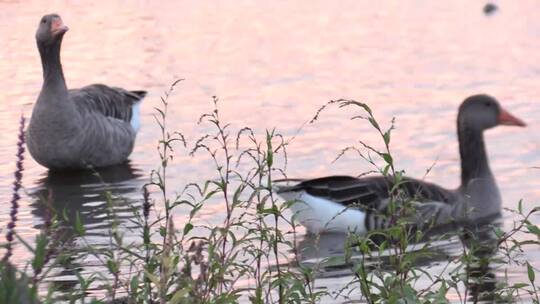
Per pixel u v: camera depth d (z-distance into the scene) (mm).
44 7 28969
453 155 16281
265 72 21781
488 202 14156
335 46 24016
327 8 28266
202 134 17562
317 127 17766
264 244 12188
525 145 16797
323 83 20797
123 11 28453
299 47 23953
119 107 17141
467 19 26750
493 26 25891
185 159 16266
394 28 25812
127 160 16719
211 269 8320
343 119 18250
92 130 16281
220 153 16406
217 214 13438
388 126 17797
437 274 11188
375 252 12211
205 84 20922
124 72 22141
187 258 8266
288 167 15648
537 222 13508
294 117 18391
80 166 16391
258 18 27172
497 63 22281
